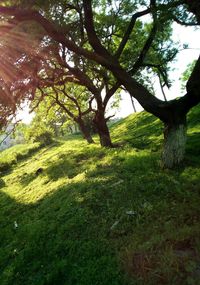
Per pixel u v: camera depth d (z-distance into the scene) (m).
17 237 11.78
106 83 22.80
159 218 9.00
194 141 17.25
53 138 54.50
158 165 13.64
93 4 20.23
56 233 10.48
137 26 21.41
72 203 12.27
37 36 12.42
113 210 10.48
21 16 11.20
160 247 7.52
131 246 7.96
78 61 17.59
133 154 17.48
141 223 9.11
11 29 11.62
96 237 9.22
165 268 6.63
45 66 17.91
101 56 13.11
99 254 8.31
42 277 8.44
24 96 17.62
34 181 20.84
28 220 13.02
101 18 20.81
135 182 12.15
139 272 6.90
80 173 17.22
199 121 22.20
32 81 16.39
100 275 7.38
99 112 23.88
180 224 8.31
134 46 21.98
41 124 31.38
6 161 38.47
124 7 20.52
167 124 13.09
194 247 7.16
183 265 6.65
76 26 16.05
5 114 16.45
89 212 10.91
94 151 23.20
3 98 14.67
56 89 26.84
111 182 13.17
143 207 9.96
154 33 16.95
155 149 18.22
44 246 10.02
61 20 12.66
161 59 20.44
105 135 24.41
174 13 11.50
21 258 9.88
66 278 7.97
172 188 10.78
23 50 12.91
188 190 10.35
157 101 12.83
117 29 21.53
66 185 15.43
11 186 22.84
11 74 13.88
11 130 22.44
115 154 19.30
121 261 7.52
